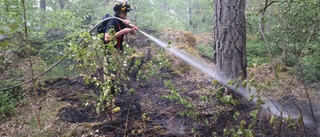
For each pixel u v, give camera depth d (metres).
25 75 4.96
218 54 3.98
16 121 3.56
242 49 3.90
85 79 2.66
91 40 2.52
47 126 3.37
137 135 3.01
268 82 2.24
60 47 5.66
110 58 2.55
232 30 3.83
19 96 4.24
